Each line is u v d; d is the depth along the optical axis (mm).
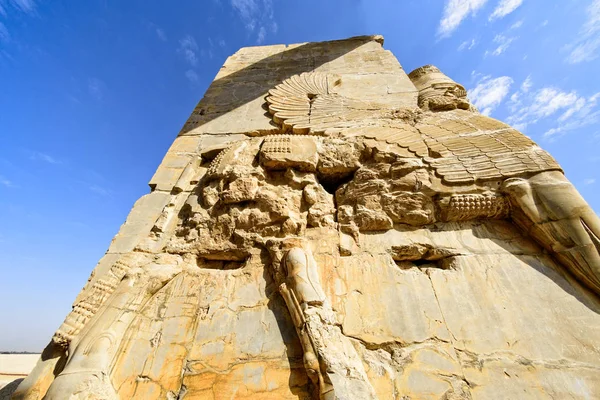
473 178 3164
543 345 2330
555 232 2730
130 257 3180
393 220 3162
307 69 6559
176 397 2281
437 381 2213
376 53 6789
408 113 4543
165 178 4297
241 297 2807
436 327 2475
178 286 2951
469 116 4172
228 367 2387
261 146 3910
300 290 2547
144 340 2604
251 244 3150
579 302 2527
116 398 2262
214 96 6055
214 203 3500
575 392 2105
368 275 2828
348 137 4000
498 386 2166
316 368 2150
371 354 2375
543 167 3057
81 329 2602
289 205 3350
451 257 2912
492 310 2535
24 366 7137
